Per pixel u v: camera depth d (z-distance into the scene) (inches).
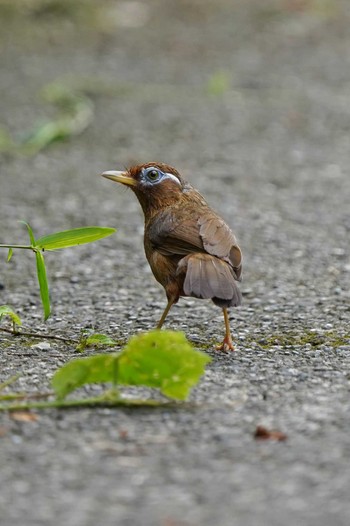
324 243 562.3
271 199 655.1
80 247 561.3
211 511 245.3
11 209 637.3
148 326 424.2
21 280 501.4
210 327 421.1
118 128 832.3
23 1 1186.0
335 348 386.3
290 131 823.1
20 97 908.6
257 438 289.0
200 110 884.6
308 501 250.1
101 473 267.4
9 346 392.2
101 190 682.8
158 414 309.3
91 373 313.7
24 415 307.0
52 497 254.1
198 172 717.9
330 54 1067.9
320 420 303.0
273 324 422.9
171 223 381.4
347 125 835.4
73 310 449.1
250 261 531.2
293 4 1229.7
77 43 1101.7
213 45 1101.1
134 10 1210.0
